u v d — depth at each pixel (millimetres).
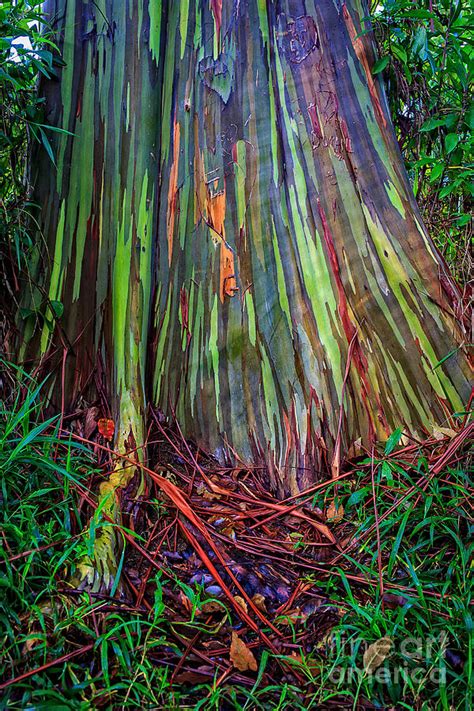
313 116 1958
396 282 1936
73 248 1916
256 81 1955
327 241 1934
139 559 1554
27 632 1333
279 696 1328
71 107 1952
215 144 1967
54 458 1656
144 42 1939
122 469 1658
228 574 1543
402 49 2178
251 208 1948
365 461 1773
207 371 1948
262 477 1868
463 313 1972
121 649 1327
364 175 1973
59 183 1943
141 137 1922
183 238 1994
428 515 1636
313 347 1888
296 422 1860
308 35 1964
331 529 1697
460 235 2480
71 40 1960
